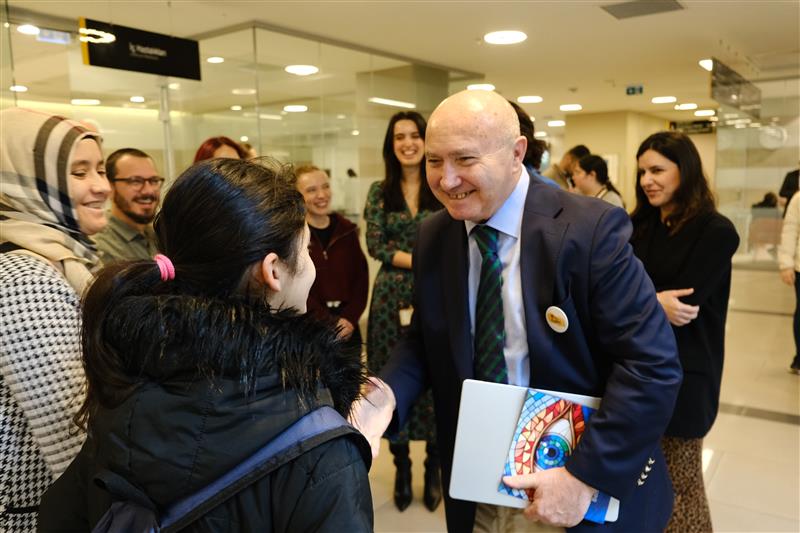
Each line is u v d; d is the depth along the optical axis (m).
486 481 1.14
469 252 1.25
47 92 3.50
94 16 3.67
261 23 3.96
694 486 1.78
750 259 6.22
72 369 0.94
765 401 3.64
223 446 0.62
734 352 4.72
